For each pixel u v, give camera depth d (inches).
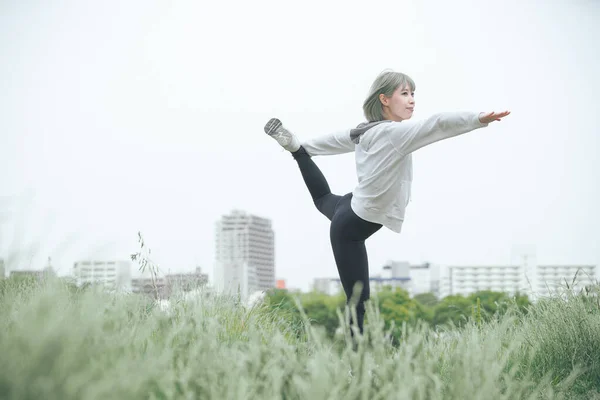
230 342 107.8
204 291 140.8
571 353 118.6
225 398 68.5
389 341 84.8
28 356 56.4
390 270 4923.7
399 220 119.6
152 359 70.7
